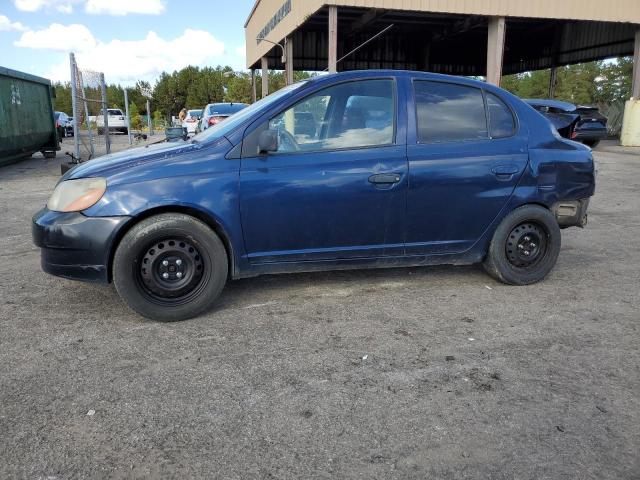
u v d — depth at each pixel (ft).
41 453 7.76
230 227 12.44
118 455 7.73
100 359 10.64
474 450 7.87
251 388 9.57
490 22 59.06
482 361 10.60
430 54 114.62
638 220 24.44
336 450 7.87
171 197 11.94
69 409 8.87
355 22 75.10
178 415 8.73
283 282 15.34
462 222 14.03
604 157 51.98
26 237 21.11
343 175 12.91
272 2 79.41
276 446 7.97
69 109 242.58
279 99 13.07
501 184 14.11
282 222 12.75
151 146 14.43
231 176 12.34
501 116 14.43
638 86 65.67
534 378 9.93
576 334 11.86
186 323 12.46
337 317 12.82
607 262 17.54
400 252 13.82
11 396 9.25
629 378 9.95
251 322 12.52
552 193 14.65
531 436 8.20
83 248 11.82
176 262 12.32
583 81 216.54
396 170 13.21
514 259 14.79
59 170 44.14
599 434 8.25
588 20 60.03
